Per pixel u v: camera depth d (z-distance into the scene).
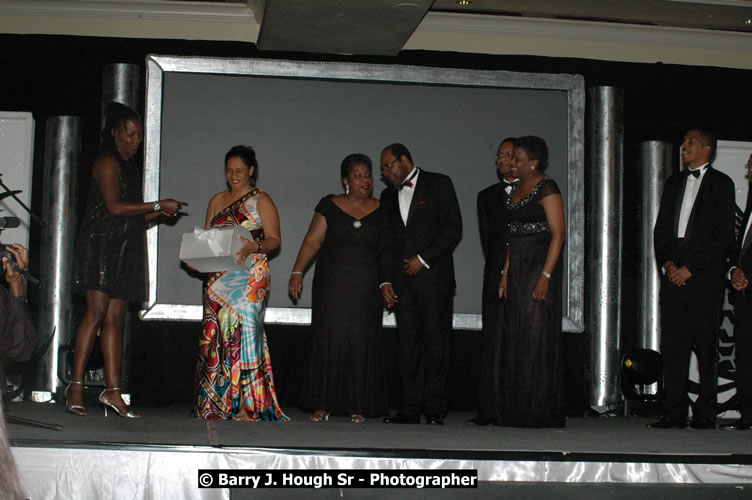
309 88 6.19
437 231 4.97
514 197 4.88
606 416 6.00
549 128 6.31
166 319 5.93
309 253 5.23
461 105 6.27
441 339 4.93
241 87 6.14
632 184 6.35
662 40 6.55
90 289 4.51
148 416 4.81
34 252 5.94
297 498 3.09
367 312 5.06
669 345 4.87
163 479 3.10
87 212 4.59
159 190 6.03
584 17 6.37
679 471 3.20
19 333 3.48
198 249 4.62
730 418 6.01
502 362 4.86
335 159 6.18
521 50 6.47
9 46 6.05
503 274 4.91
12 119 5.92
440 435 3.85
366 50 6.05
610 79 6.46
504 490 3.08
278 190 6.12
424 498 3.11
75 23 6.15
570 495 3.06
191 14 6.16
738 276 4.92
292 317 6.01
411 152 6.21
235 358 4.76
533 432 4.20
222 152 6.10
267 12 5.29
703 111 6.54
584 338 6.17
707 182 4.95
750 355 4.86
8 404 5.14
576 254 6.20
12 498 1.18
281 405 6.00
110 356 4.57
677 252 4.94
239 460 3.12
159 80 6.04
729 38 6.60
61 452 3.08
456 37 6.41
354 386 5.02
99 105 6.06
